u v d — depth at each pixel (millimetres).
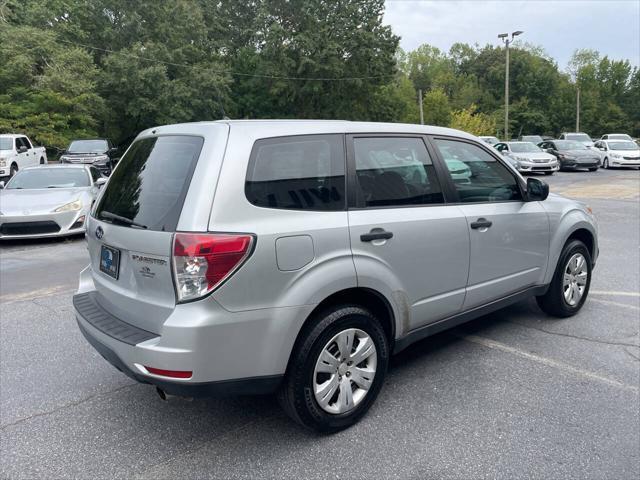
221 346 2551
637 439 2920
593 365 3879
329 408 2969
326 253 2871
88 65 30625
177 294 2539
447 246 3539
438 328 3682
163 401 3469
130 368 2664
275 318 2686
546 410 3246
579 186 17812
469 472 2660
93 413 3322
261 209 2699
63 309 5426
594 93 78812
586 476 2613
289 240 2725
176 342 2488
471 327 4723
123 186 3189
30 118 26328
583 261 4875
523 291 4355
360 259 3016
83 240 9289
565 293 4766
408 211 3340
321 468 2721
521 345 4277
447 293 3625
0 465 2777
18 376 3842
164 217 2666
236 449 2906
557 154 24984
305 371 2832
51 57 28219
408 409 3289
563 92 79312
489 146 4133
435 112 62250
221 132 2766
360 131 3275
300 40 40406
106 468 2754
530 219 4234
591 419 3133
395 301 3254
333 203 3008
